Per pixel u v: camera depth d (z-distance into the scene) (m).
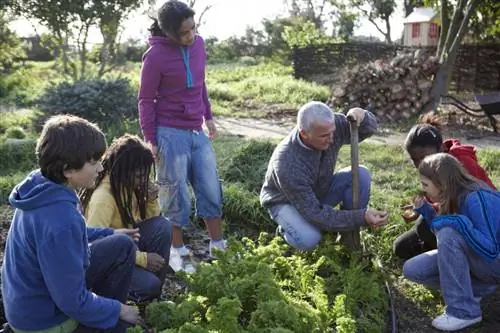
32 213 2.61
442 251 3.57
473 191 3.53
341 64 20.81
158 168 4.38
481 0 11.61
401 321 3.81
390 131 10.80
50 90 11.37
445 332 3.67
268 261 3.91
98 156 2.68
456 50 11.99
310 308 3.34
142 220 3.76
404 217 4.46
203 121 4.62
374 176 6.98
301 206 4.07
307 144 4.05
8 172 8.05
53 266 2.58
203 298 3.29
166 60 4.19
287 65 27.58
